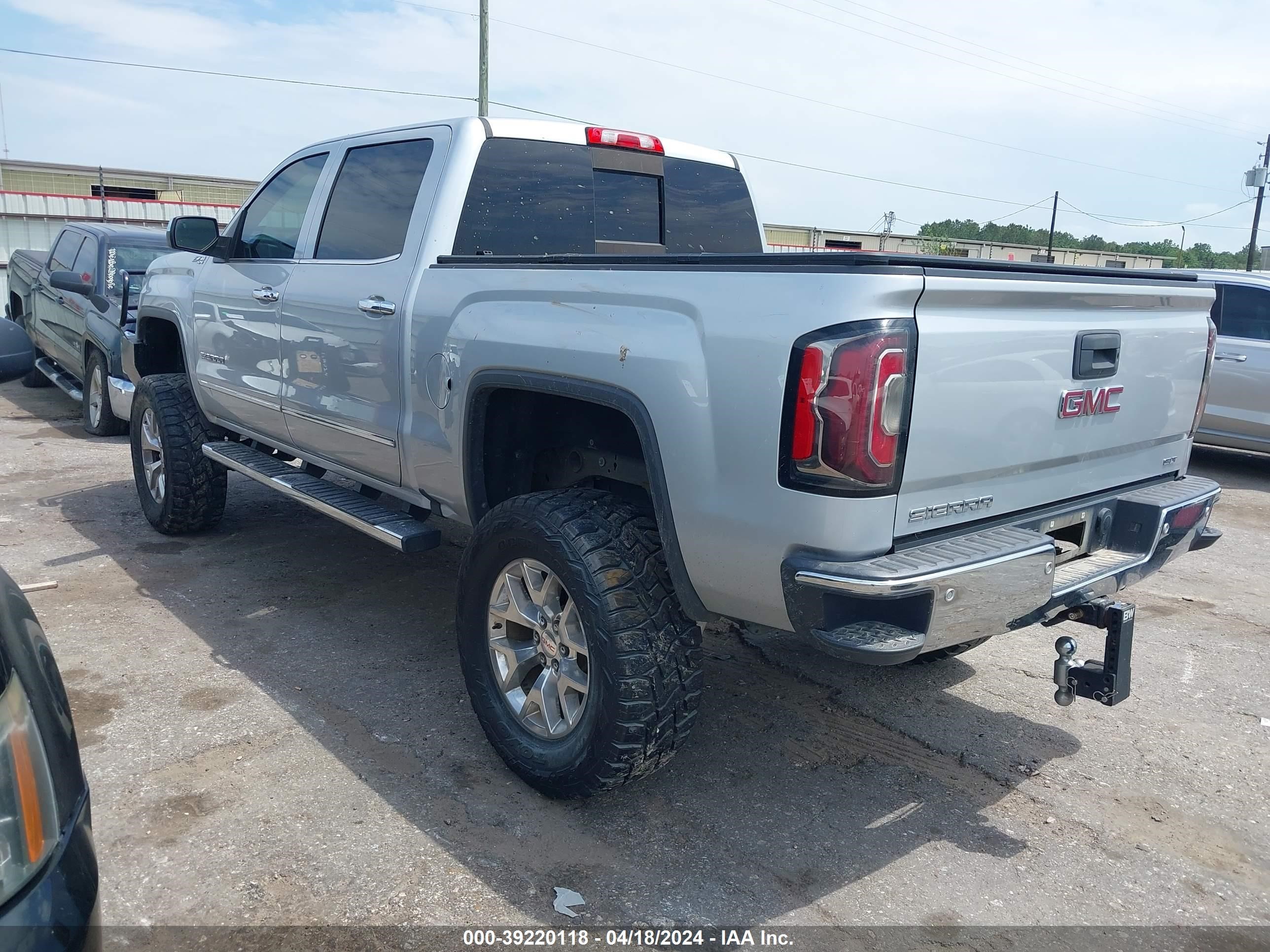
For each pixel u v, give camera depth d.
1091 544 2.94
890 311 2.18
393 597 4.64
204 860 2.57
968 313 2.34
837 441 2.18
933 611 2.21
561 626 2.79
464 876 2.55
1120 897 2.58
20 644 1.79
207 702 3.48
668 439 2.48
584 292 2.73
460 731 3.34
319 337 3.90
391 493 3.80
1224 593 5.27
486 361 2.99
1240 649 4.41
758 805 2.96
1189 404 3.21
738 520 2.37
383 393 3.57
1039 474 2.68
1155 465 3.17
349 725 3.35
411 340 3.36
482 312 3.06
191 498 5.18
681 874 2.60
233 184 38.53
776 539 2.31
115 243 8.77
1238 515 7.08
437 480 3.39
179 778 2.97
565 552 2.65
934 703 3.71
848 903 2.51
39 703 1.68
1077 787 3.14
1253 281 8.09
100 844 2.62
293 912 2.39
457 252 3.47
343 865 2.57
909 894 2.56
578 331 2.71
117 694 3.52
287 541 5.47
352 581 4.84
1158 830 2.91
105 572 4.86
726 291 2.38
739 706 3.62
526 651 2.97
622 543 2.66
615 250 3.98
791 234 36.78
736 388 2.33
